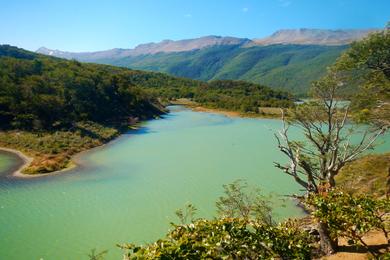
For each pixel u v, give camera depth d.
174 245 9.47
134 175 56.72
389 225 14.38
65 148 75.94
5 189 50.41
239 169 58.75
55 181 54.03
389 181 34.66
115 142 87.12
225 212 27.72
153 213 41.31
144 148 78.25
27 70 131.62
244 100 183.38
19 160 67.62
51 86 112.00
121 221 39.31
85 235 36.09
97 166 62.78
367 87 29.08
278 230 13.02
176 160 66.06
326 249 21.70
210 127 110.81
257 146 77.69
